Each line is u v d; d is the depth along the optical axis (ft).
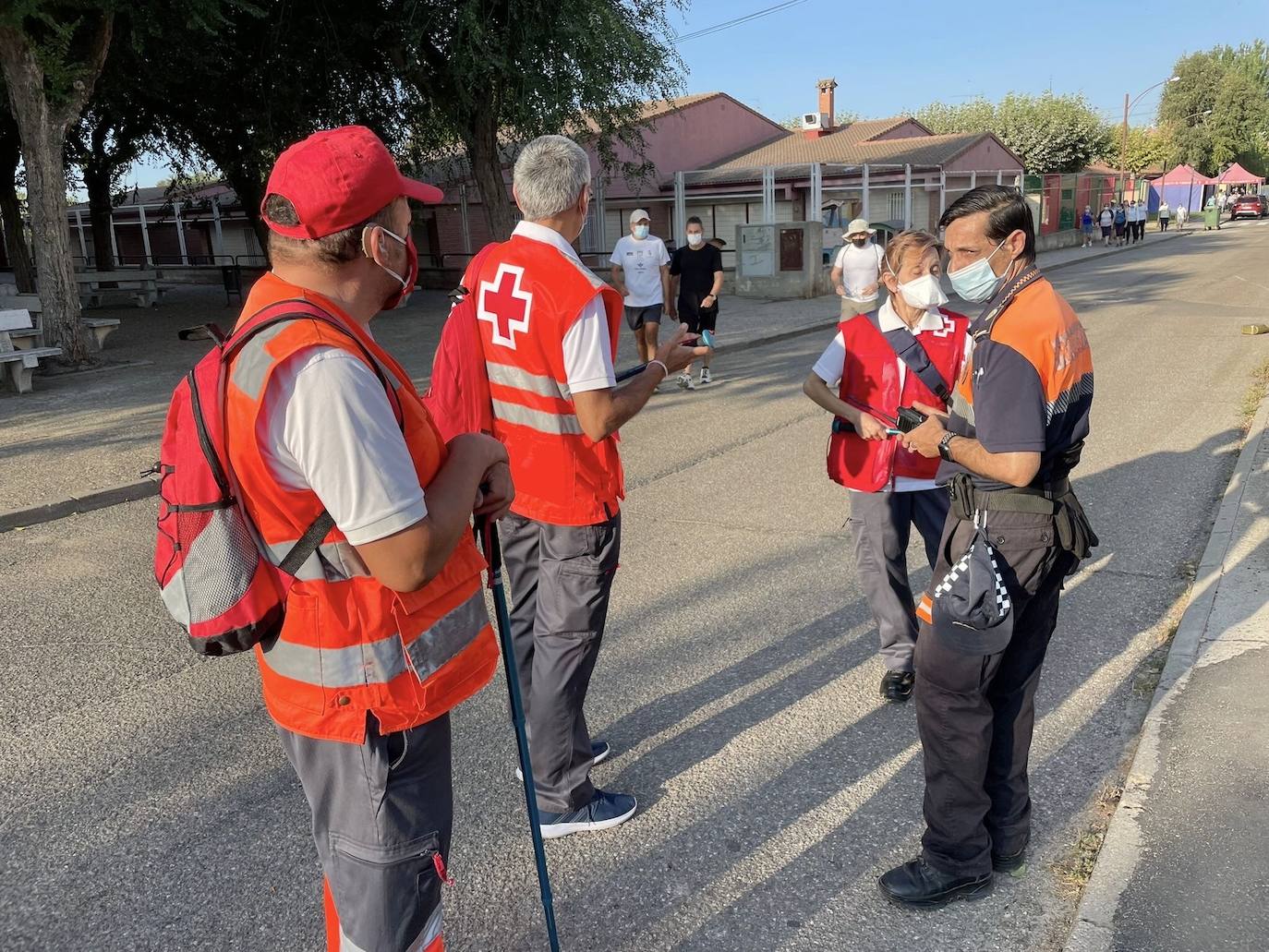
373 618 5.08
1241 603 13.03
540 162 8.29
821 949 7.79
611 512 8.82
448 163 63.67
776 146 107.86
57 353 34.63
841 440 11.26
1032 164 159.22
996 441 7.00
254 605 4.92
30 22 35.17
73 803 10.25
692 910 8.32
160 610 15.40
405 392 5.22
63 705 12.35
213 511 4.86
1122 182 118.73
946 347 10.94
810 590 15.17
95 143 67.62
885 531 11.10
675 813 9.70
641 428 27.25
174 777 10.71
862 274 32.83
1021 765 8.26
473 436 5.57
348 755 5.27
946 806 7.98
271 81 53.67
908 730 11.03
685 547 17.43
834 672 12.47
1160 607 13.74
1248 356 33.65
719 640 13.57
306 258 4.97
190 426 4.91
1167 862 8.25
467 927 8.23
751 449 24.50
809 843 9.13
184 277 96.73
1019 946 7.70
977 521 7.52
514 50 44.29
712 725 11.34
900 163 89.10
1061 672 12.03
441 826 5.60
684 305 33.37
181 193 85.56
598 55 43.83
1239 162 237.66
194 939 8.21
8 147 61.21
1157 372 31.53
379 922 5.44
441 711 5.38
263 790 10.43
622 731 11.29
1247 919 7.57
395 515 4.72
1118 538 16.52
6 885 8.96
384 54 52.65
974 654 7.38
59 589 16.44
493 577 6.72
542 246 8.38
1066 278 71.82
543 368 8.28
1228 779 9.32
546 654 9.00
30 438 26.94
